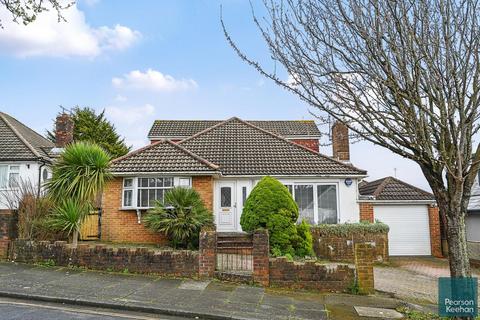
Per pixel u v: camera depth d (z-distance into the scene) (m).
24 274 9.25
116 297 7.84
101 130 37.41
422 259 17.31
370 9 6.11
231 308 7.68
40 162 19.30
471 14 5.88
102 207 14.98
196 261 9.96
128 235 14.79
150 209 14.11
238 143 19.86
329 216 16.83
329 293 9.44
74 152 11.41
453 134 6.18
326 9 6.45
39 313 6.79
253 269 9.70
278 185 13.27
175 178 15.20
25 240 10.66
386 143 6.66
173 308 7.41
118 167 15.23
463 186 6.64
